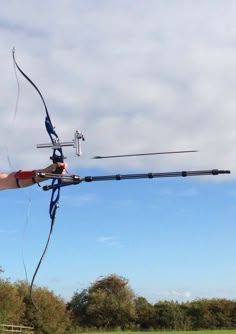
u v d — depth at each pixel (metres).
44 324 74.31
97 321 101.31
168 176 7.25
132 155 7.69
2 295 68.75
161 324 103.44
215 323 105.25
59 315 79.06
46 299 75.12
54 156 7.01
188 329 103.38
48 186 7.20
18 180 6.47
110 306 101.50
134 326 102.50
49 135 7.07
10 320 69.06
